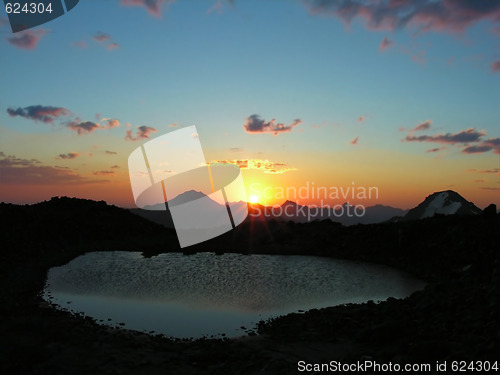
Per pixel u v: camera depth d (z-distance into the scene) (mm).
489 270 19672
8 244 26609
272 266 25438
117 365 9281
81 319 13367
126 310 15172
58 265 25078
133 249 31859
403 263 25594
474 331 10883
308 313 14070
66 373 8617
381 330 11109
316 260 27797
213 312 15000
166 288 19078
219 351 10305
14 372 8469
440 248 25984
